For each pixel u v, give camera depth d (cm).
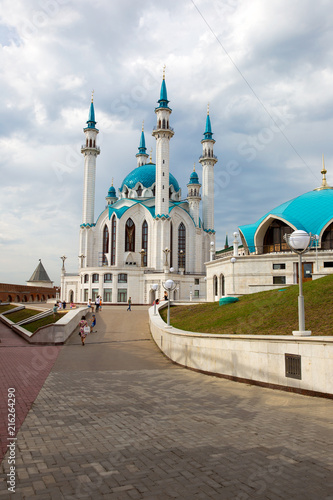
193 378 1548
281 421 910
